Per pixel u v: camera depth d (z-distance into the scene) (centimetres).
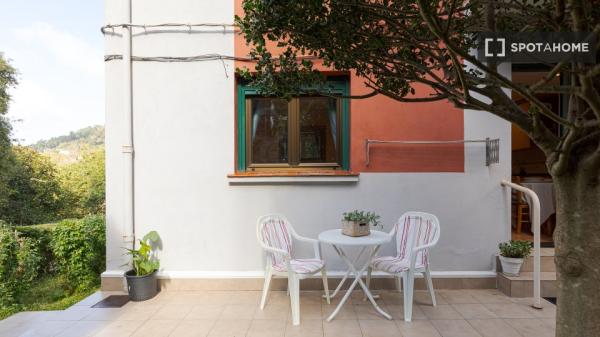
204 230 377
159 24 377
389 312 311
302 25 157
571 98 153
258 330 280
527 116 156
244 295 358
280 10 154
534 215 321
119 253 377
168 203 378
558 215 161
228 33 378
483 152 371
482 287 366
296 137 389
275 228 348
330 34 160
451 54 129
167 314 312
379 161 372
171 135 378
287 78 189
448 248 371
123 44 372
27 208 1480
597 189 148
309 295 355
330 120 390
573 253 152
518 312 308
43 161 1638
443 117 372
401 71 181
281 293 364
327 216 373
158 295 359
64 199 1681
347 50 164
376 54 171
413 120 372
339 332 275
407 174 371
